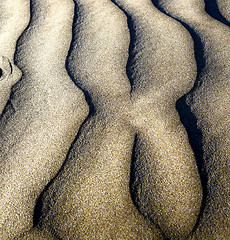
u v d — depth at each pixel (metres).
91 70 0.48
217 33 0.51
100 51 0.50
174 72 0.46
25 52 0.51
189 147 0.39
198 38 0.50
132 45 0.51
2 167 0.39
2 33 0.54
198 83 0.45
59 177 0.38
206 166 0.37
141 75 0.46
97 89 0.45
